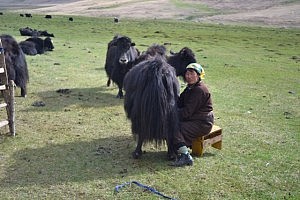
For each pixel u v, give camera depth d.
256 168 6.74
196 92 6.77
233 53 25.12
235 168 6.68
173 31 40.50
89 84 12.88
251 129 9.00
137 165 6.59
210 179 6.21
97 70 15.45
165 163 6.72
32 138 7.67
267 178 6.36
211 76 16.03
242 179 6.27
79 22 48.47
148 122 6.32
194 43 30.06
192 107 6.78
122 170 6.38
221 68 18.33
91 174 6.19
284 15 62.12
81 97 11.09
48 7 102.25
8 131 7.87
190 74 6.79
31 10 90.69
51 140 7.62
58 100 10.61
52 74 14.09
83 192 5.62
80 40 27.72
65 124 8.62
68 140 7.66
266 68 19.34
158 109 6.28
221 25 52.50
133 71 6.70
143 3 85.44
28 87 11.93
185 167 6.59
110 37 31.25
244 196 5.73
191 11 71.88
